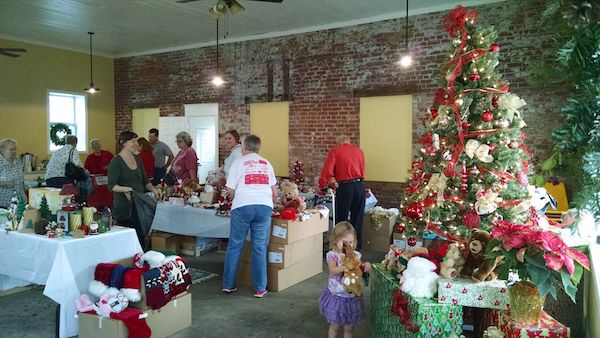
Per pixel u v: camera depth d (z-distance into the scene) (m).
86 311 3.31
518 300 2.44
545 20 6.34
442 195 3.33
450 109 3.40
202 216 5.43
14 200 3.99
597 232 2.78
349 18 7.84
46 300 4.31
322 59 8.34
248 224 4.43
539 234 2.25
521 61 6.58
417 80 7.41
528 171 3.58
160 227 5.83
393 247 3.44
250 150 4.51
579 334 3.00
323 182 6.15
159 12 7.55
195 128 10.08
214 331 3.65
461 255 2.82
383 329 3.22
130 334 3.17
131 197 4.44
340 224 3.36
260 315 3.99
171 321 3.56
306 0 6.84
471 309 3.37
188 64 10.10
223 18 7.83
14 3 7.11
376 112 7.89
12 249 3.72
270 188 4.51
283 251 4.65
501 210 3.23
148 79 10.77
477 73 3.29
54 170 7.22
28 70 9.61
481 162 3.31
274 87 8.91
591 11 1.23
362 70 7.93
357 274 3.15
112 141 11.39
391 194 7.83
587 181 1.75
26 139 9.62
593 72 1.73
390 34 7.61
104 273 3.40
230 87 9.51
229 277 4.53
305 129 8.62
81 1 7.00
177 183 6.32
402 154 7.68
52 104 10.23
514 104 3.26
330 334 3.33
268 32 8.88
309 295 4.53
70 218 3.63
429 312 2.63
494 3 6.73
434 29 7.21
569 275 2.18
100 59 11.01
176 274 3.59
